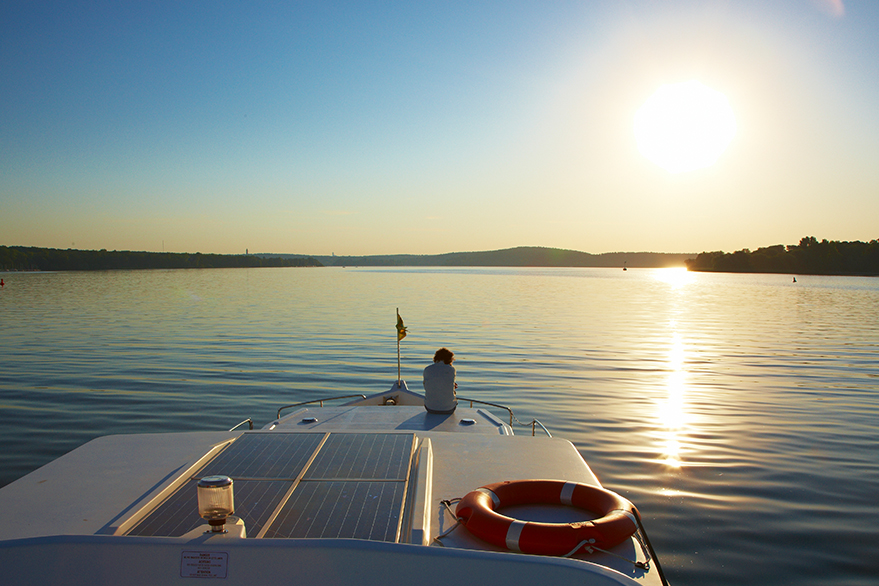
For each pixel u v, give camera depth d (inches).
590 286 3878.0
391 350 948.0
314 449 162.9
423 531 123.2
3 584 97.2
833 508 324.8
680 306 2080.5
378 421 315.6
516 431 433.4
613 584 94.3
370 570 97.6
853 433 480.4
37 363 807.1
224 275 6146.7
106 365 794.8
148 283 3811.5
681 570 260.5
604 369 794.8
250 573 97.5
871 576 254.8
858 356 927.7
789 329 1333.7
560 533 126.4
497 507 146.6
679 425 506.6
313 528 115.6
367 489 135.3
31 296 2361.0
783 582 251.3
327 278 5305.1
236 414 541.6
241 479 140.4
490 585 96.4
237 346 982.4
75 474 155.9
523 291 3080.7
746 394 639.1
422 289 3189.0
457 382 702.5
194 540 99.7
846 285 4195.4
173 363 814.5
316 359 855.7
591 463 402.9
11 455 416.2
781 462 404.8
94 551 98.7
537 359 875.4
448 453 184.7
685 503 332.8
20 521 129.3
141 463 164.2
